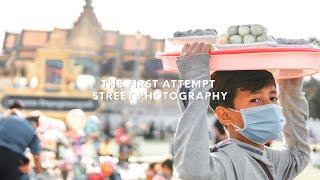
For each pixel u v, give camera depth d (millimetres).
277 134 1872
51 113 25812
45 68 29141
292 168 2025
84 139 11039
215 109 1927
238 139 1892
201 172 1621
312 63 1817
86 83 25344
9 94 27422
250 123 1849
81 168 9344
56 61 30000
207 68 1696
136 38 28141
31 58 31031
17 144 5812
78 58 30062
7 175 5742
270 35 1886
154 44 27062
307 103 2070
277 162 1981
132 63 27672
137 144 16047
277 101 1943
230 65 1785
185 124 1658
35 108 26219
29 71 29391
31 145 5957
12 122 5859
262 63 1781
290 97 2057
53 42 30984
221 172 1698
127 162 12133
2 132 5797
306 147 2051
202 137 1635
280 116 1881
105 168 8133
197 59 1689
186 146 1634
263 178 1817
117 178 8164
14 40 32219
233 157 1769
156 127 24859
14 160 5781
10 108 6180
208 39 1832
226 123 1909
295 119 2053
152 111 25141
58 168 10227
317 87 20812
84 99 24031
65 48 30516
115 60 29250
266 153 1965
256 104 1865
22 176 5875
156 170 6910
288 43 1902
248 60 1782
